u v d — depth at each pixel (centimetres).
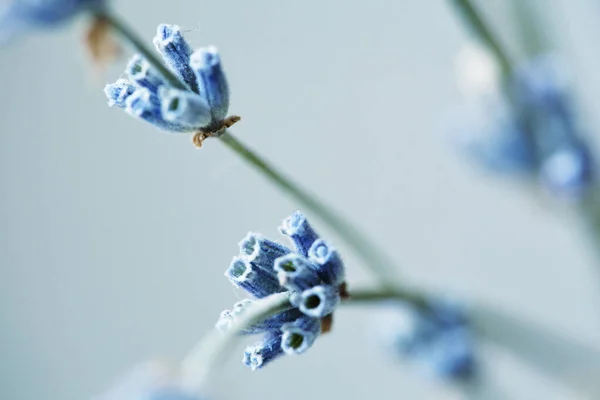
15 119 38
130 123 36
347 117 33
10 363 39
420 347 22
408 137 33
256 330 17
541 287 33
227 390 20
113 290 38
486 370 22
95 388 38
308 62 33
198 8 32
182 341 37
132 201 37
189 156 36
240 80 33
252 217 35
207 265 36
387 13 33
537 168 21
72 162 37
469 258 34
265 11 33
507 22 21
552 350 21
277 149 33
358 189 34
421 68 33
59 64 36
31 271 38
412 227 34
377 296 20
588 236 21
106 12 19
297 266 17
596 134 22
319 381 35
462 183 34
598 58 26
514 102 21
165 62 17
